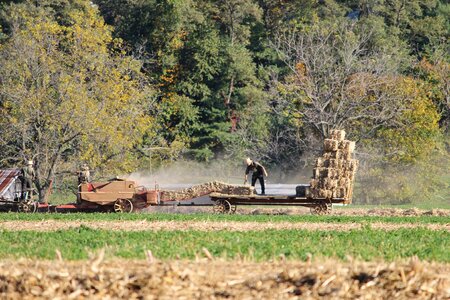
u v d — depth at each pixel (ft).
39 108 642.22
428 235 347.15
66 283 210.59
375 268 211.82
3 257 268.62
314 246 294.66
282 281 209.87
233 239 318.86
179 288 206.69
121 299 205.16
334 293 203.82
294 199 465.47
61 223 408.67
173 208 534.78
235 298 202.80
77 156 651.66
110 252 267.59
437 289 205.36
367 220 419.74
